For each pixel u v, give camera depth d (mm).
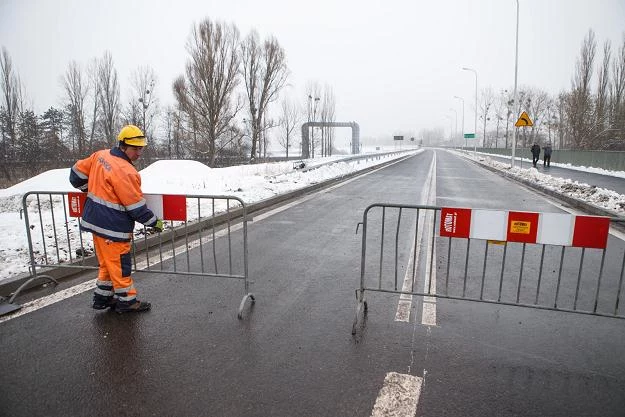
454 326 4074
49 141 35344
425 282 5309
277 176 17719
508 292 4984
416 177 21438
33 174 31625
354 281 5344
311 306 4539
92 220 4117
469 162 40562
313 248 6930
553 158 35562
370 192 14617
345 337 3828
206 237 7613
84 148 37781
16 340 3746
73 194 5156
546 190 14727
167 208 4824
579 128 38312
